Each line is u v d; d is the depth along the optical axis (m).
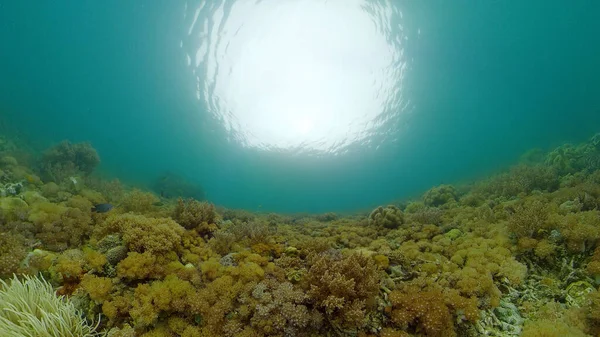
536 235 1.62
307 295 1.19
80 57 4.61
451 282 1.39
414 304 1.19
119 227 1.54
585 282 1.32
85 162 3.36
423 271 1.51
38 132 4.71
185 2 4.28
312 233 2.23
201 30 4.50
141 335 1.06
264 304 1.18
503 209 2.13
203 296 1.19
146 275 1.29
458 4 4.78
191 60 4.76
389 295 1.27
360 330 1.15
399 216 2.33
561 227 1.56
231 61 4.75
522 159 4.51
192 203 2.05
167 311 1.15
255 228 1.88
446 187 3.18
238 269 1.35
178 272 1.33
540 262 1.50
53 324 0.94
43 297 1.03
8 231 1.48
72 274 1.22
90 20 4.32
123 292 1.21
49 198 2.13
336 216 3.21
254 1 4.30
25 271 1.18
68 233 1.60
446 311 1.16
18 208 1.70
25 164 3.06
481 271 1.43
